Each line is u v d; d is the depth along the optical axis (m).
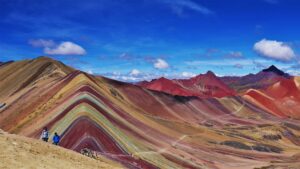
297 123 195.62
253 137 146.38
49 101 101.38
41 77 148.25
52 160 27.88
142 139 87.50
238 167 92.19
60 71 153.38
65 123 80.50
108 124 84.81
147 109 145.38
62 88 110.25
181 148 94.94
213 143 114.62
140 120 103.25
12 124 95.88
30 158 26.11
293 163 107.88
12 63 177.25
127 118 99.12
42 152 29.02
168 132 106.81
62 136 74.31
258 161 104.19
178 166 77.19
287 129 171.75
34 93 115.75
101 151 69.69
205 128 139.62
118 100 117.00
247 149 117.94
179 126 123.94
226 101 197.75
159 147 87.19
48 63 160.12
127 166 64.62
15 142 28.80
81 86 106.62
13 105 112.00
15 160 24.58
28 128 86.00
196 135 119.81
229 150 111.12
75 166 28.50
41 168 24.88
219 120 167.75
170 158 81.12
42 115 91.81
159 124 113.44
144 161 71.81
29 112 100.19
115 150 72.00
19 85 145.50
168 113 150.75
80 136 73.88
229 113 183.00
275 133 156.62
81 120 80.81
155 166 71.44
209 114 172.75
